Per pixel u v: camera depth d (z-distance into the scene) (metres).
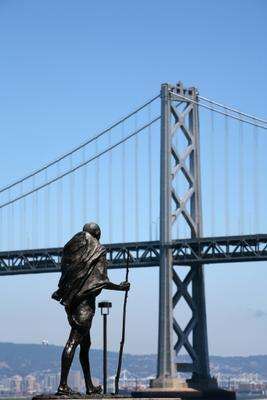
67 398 27.81
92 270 28.56
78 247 28.66
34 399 27.88
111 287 28.83
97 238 29.22
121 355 29.69
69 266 28.58
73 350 28.33
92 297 28.64
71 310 28.50
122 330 29.59
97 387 28.98
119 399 28.33
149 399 28.81
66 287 28.50
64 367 28.27
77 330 28.39
